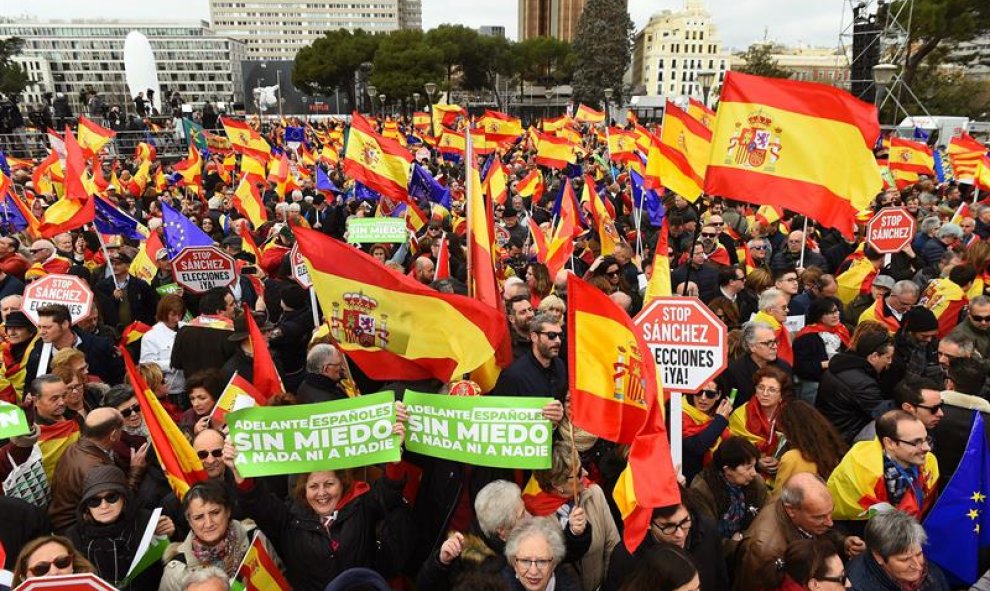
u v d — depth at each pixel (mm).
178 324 7141
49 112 30281
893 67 20391
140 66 51625
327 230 13883
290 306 7344
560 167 15125
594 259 10547
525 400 3957
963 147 14922
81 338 6613
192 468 4285
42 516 4203
